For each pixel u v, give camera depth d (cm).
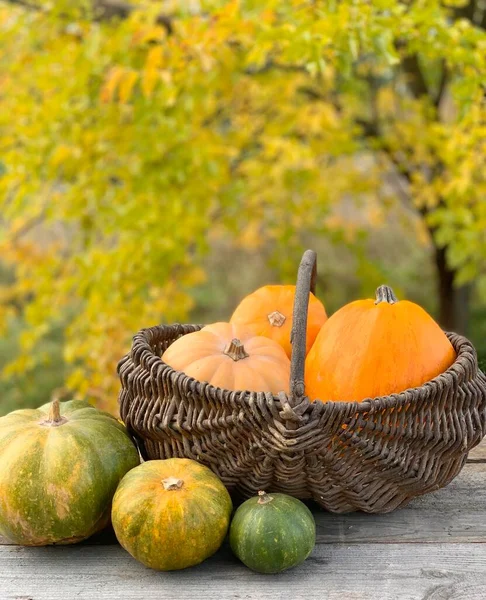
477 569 95
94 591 92
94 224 273
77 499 95
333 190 322
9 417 103
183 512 89
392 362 102
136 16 218
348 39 176
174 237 254
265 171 293
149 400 103
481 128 209
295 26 190
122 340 250
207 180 257
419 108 297
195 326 130
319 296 444
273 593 91
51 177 248
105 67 239
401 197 385
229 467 98
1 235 293
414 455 98
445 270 372
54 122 242
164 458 104
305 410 87
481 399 101
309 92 312
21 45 262
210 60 192
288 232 318
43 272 284
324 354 105
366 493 100
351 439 91
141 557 91
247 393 90
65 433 98
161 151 243
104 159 257
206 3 209
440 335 107
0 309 318
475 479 120
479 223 261
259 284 510
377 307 106
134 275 258
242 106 301
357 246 341
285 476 95
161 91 221
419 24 188
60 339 447
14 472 94
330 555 99
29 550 101
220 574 95
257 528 90
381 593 91
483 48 184
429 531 104
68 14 241
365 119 356
